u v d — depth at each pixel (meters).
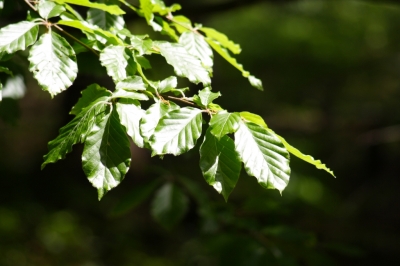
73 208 7.82
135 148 8.79
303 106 9.95
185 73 1.51
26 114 11.88
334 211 7.71
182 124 1.32
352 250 2.93
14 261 5.84
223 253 2.84
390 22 8.38
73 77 1.40
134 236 7.47
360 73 8.92
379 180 8.52
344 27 8.45
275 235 2.83
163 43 1.58
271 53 8.62
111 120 1.34
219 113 1.34
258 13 9.04
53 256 6.30
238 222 2.98
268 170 1.29
